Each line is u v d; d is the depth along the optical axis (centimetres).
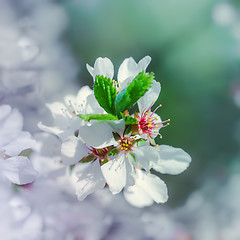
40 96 39
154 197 32
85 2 51
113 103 31
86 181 31
